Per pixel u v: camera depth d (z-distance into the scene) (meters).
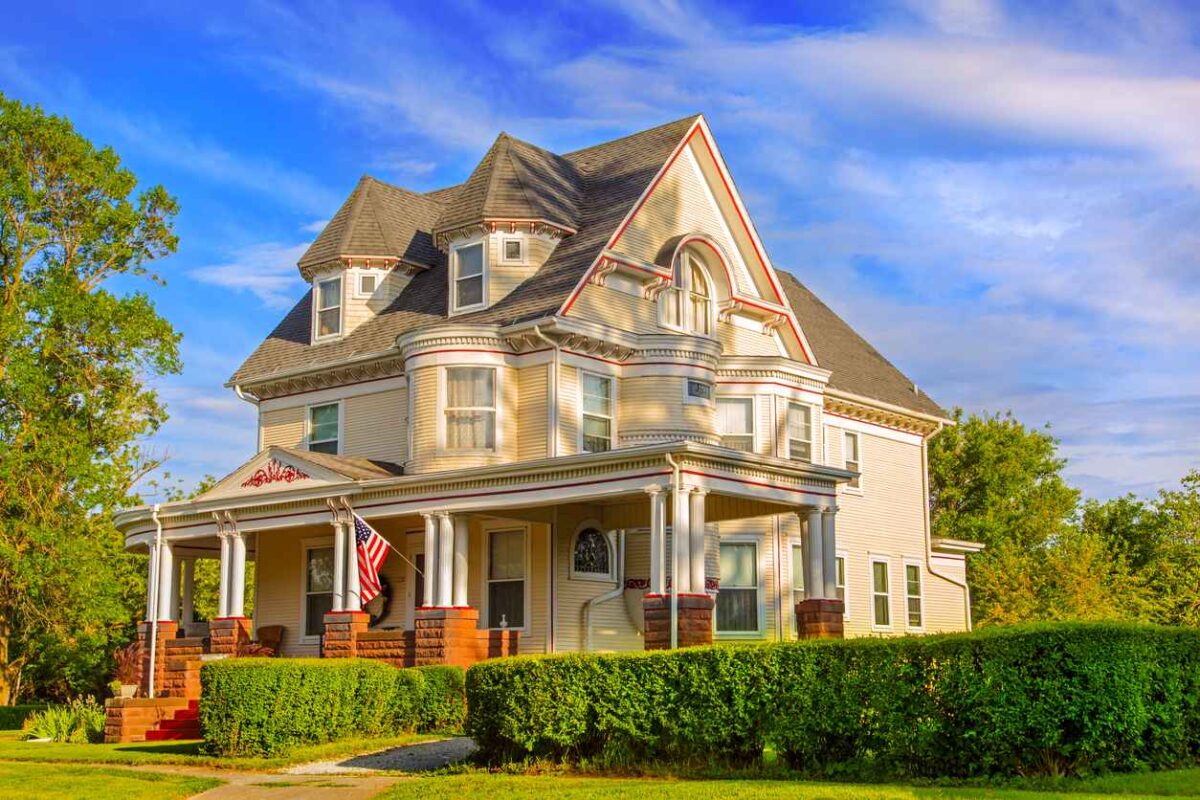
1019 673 14.80
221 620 30.62
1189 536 54.88
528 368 29.59
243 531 30.92
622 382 30.78
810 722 16.11
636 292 31.66
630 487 24.30
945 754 15.23
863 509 38.88
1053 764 14.68
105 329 40.94
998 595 44.62
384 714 23.42
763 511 27.47
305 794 17.23
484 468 26.12
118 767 21.25
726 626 32.59
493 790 15.98
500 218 31.06
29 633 43.28
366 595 26.75
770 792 14.19
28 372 38.84
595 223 31.81
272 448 30.64
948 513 62.19
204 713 22.33
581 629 28.83
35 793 17.94
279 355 36.16
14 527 39.44
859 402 38.56
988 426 63.38
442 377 29.45
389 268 34.94
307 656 32.88
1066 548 47.44
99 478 40.19
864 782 15.22
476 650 27.03
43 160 40.62
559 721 18.02
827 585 26.73
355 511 28.75
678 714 17.14
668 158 32.62
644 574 30.12
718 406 32.88
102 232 41.81
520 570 29.08
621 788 15.23
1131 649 14.95
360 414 33.47
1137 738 14.90
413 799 16.06
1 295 40.59
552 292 29.75
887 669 15.66
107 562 43.84
